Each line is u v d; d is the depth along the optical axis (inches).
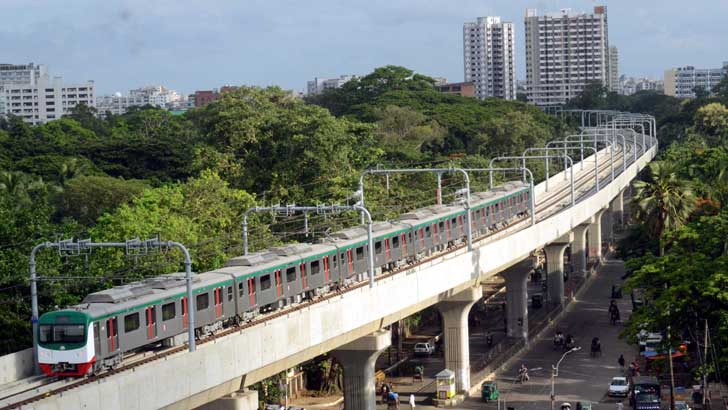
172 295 2743.6
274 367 2864.2
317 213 4918.8
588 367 4648.1
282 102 6338.6
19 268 3230.8
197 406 2600.9
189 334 2506.2
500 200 5413.4
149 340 2659.9
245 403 2760.8
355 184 5172.2
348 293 3225.9
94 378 2465.6
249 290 3083.2
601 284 6983.3
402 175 6491.1
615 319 5615.2
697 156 6727.4
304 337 2920.8
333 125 5216.5
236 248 4069.9
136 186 5748.0
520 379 4436.5
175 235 3821.4
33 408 2014.0
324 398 4340.6
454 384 4163.4
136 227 3740.2
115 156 7411.4
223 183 4611.2
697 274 3503.9
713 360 3440.0
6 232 3383.4
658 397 3804.1
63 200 5649.6
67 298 3309.5
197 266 3828.7
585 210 6176.2
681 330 3715.6
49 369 2472.9
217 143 5492.1
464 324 4288.9
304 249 3484.3
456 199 5383.9
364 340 3481.8
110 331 2524.6
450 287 3922.2
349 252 3722.9
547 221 5246.1
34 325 2504.9
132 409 2271.2
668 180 4788.4
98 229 3860.7
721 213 4057.6
